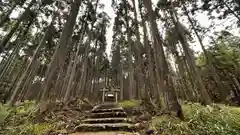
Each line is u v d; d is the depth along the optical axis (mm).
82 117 7578
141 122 6133
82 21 15547
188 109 5590
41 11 13828
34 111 7551
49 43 16203
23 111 8164
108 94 22188
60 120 6930
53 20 14164
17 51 18938
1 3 10219
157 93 9195
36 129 5445
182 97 19062
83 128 5438
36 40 18578
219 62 19266
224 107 5680
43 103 8281
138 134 4695
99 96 24469
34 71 17062
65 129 5746
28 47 18516
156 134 4488
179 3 13414
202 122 4332
